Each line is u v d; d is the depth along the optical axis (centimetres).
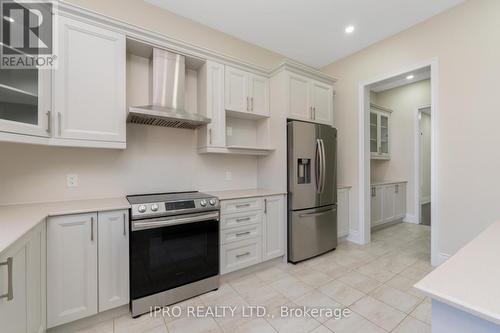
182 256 202
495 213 228
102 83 188
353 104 352
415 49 285
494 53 228
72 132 175
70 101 175
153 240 187
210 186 283
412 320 176
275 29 294
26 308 123
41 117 159
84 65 181
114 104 193
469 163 243
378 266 269
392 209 443
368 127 348
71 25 176
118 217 176
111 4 226
